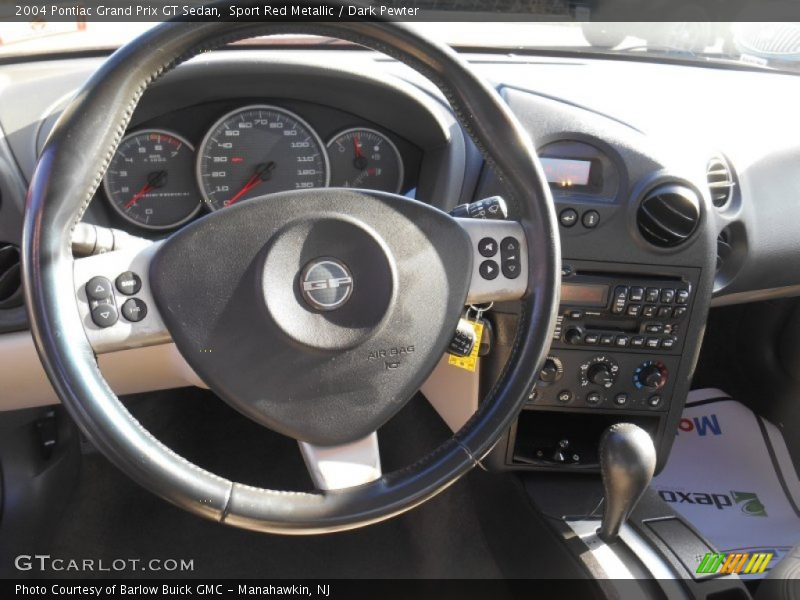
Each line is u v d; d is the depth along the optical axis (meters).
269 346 0.88
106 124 0.81
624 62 1.65
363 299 0.89
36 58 1.35
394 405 0.93
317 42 1.51
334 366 0.90
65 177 0.79
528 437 1.58
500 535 1.69
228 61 1.27
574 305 1.41
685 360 1.46
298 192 0.90
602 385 1.47
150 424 2.01
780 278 1.62
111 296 0.85
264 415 0.90
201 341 0.87
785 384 1.86
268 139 1.41
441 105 1.38
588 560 1.30
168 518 1.82
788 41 1.66
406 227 0.92
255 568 1.71
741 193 1.49
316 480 0.92
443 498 1.92
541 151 1.38
